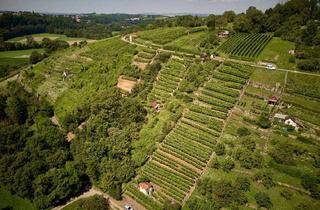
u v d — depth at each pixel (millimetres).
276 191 84188
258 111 109500
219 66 139250
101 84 150250
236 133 103562
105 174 100500
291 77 123500
